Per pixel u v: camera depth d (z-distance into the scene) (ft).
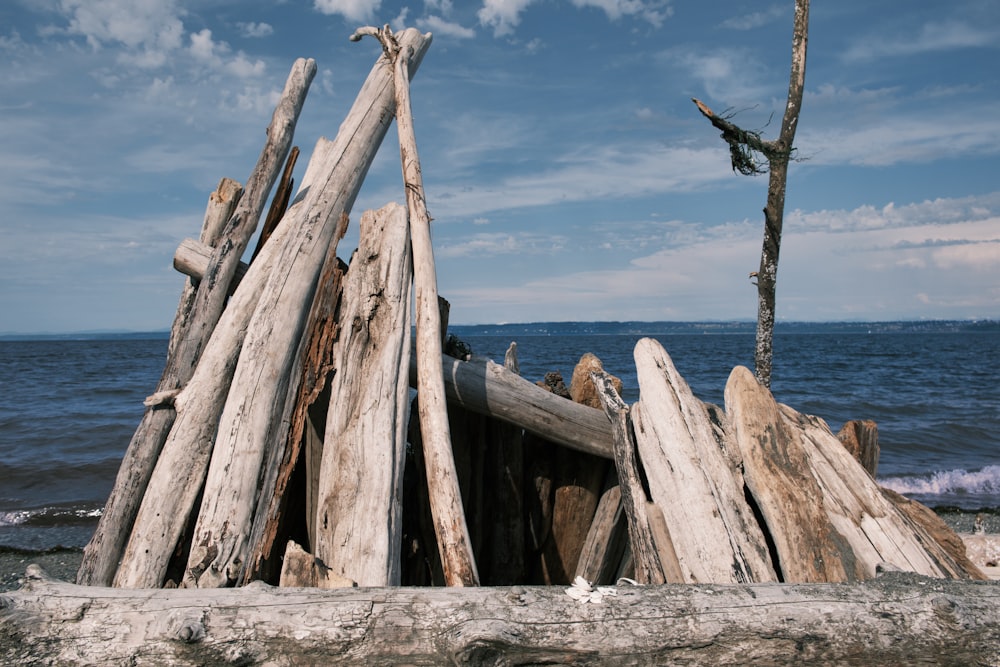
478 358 15.43
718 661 7.38
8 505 34.71
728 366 125.80
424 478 14.48
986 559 18.47
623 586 8.17
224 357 13.44
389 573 10.53
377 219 14.74
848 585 8.09
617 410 14.30
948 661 7.48
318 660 7.21
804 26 15.98
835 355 174.50
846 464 12.87
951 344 276.21
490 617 7.36
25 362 144.66
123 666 7.14
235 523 10.91
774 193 16.14
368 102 18.06
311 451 13.19
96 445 48.70
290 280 13.96
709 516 11.55
